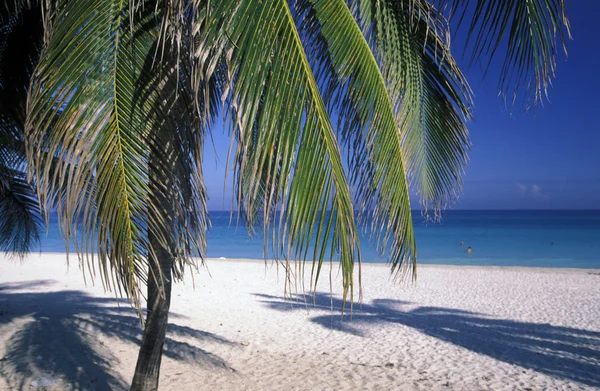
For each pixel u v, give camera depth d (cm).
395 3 321
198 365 570
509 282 1421
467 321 912
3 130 439
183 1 205
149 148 218
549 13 248
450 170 350
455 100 337
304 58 173
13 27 423
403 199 218
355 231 169
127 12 218
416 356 681
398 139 223
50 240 3941
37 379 448
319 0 222
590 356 687
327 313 970
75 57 201
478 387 556
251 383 537
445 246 3584
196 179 250
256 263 1905
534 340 775
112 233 195
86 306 918
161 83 228
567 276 1562
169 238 249
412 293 1222
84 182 192
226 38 165
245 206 175
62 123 194
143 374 317
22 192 636
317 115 169
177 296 1129
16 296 1022
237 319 897
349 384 554
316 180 163
